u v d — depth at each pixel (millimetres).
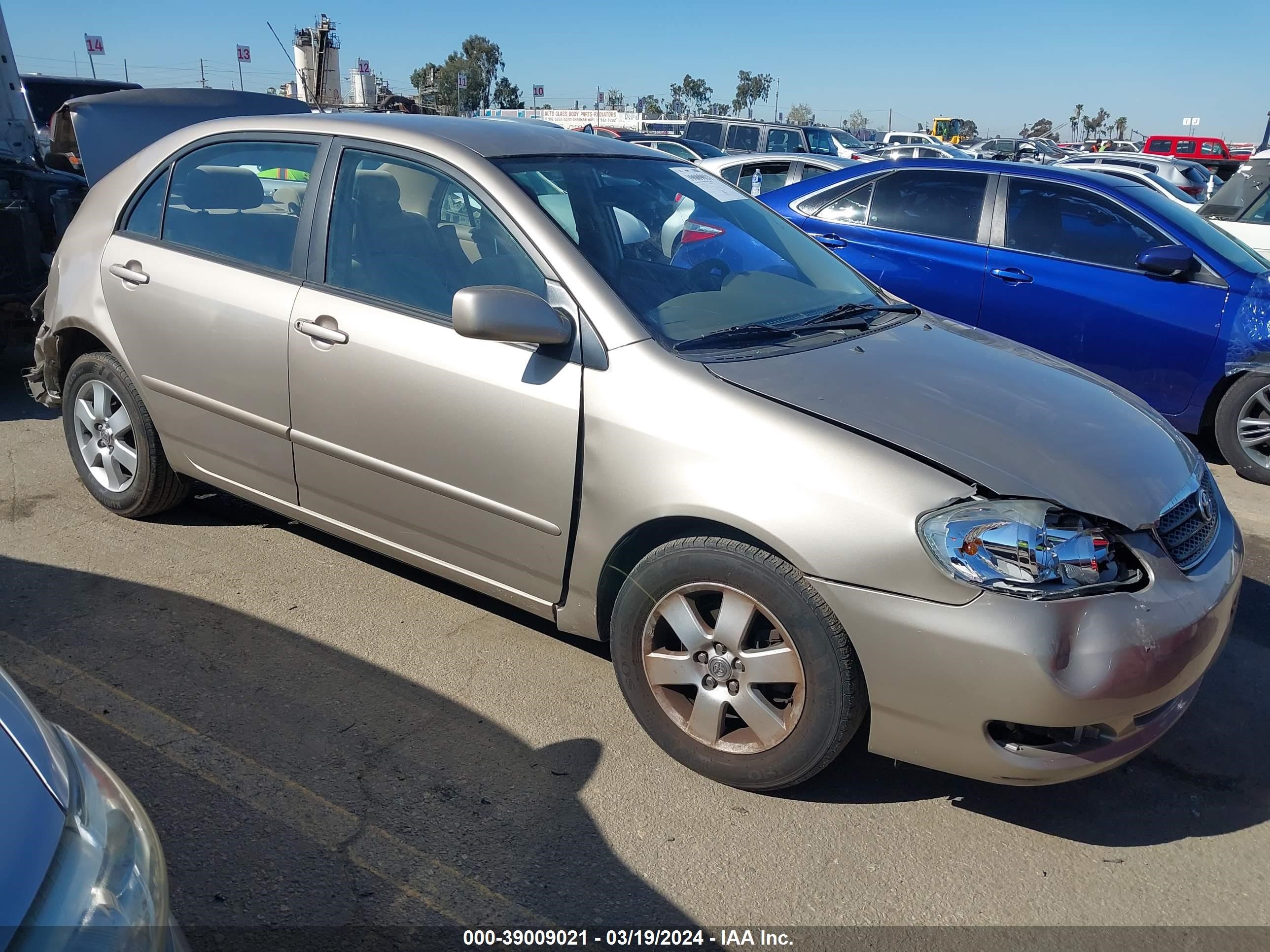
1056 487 2449
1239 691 3432
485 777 2779
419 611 3658
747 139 20984
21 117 8219
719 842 2576
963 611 2332
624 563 2891
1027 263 6016
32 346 6352
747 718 2670
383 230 3289
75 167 8773
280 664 3273
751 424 2582
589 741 2963
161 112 8273
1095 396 3047
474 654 3396
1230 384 5711
